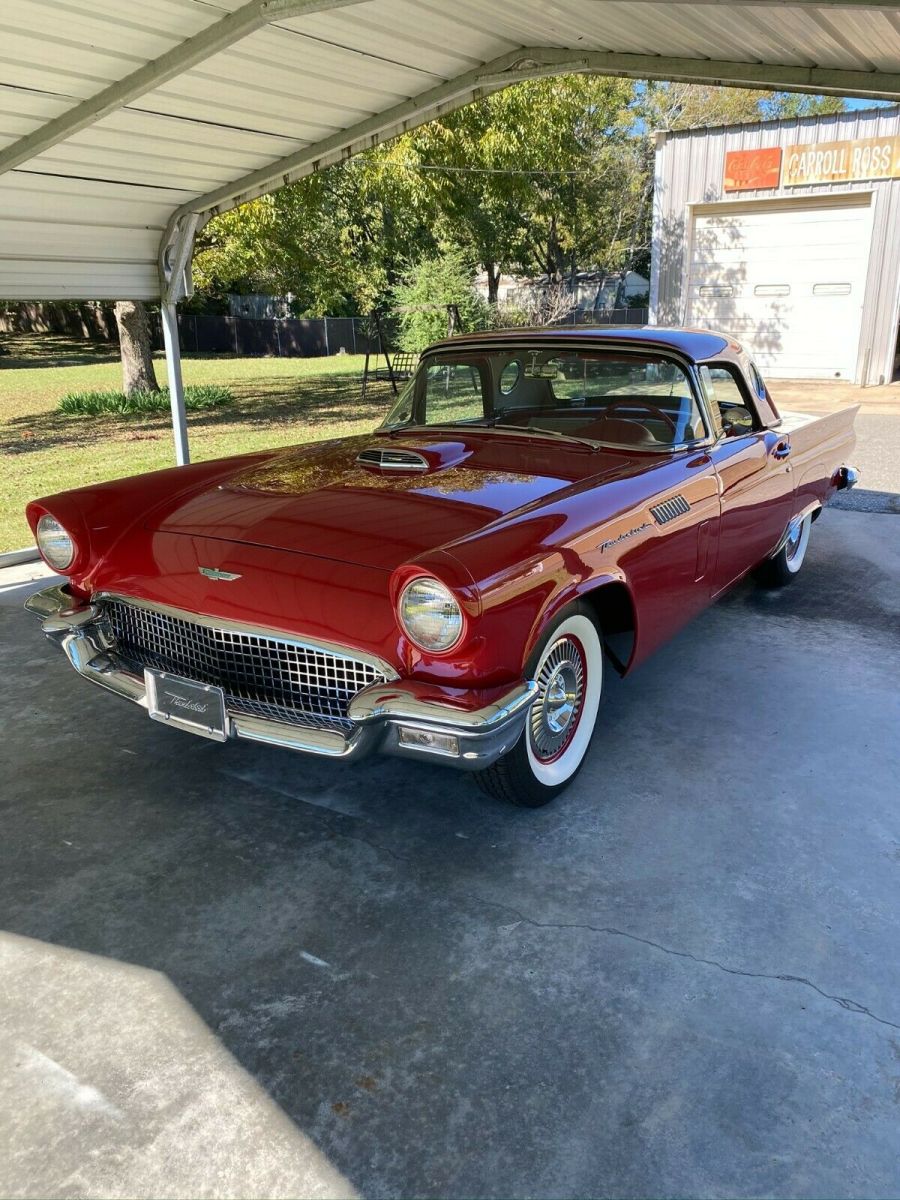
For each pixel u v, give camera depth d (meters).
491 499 2.91
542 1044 2.03
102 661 3.05
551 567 2.54
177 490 3.41
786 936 2.36
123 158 4.88
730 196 14.59
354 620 2.46
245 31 3.56
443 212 19.12
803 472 4.79
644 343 3.60
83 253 5.62
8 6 3.26
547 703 2.81
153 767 3.28
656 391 3.59
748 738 3.43
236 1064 1.98
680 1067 1.96
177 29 3.59
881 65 4.27
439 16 3.94
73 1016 2.12
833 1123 1.83
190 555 2.82
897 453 9.12
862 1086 1.91
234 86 4.30
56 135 4.29
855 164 13.45
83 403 14.12
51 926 2.43
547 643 2.63
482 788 2.86
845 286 14.25
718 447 3.78
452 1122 1.84
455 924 2.42
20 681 4.04
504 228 23.00
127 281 5.93
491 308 18.14
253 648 2.69
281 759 3.34
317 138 5.23
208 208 5.72
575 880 2.60
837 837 2.79
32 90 3.94
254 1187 1.71
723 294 15.38
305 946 2.35
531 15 3.93
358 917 2.46
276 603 2.57
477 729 2.30
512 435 3.81
